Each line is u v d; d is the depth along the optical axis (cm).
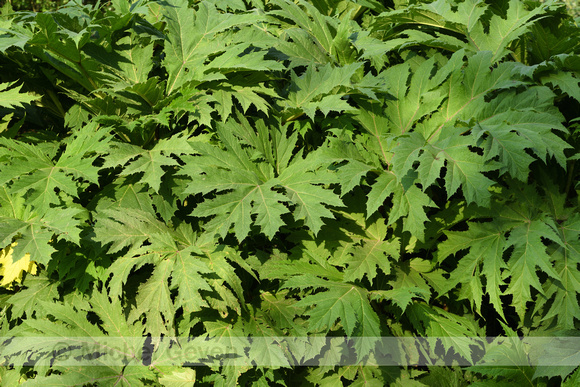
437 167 201
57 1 862
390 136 238
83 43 233
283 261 232
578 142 259
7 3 309
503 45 252
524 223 236
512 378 223
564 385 217
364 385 226
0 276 231
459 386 243
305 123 254
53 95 271
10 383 221
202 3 267
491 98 249
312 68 256
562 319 226
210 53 246
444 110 245
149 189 224
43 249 187
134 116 243
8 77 260
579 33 251
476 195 197
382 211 260
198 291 210
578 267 235
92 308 220
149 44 258
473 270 237
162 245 210
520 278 225
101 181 238
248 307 226
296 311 229
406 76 251
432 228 244
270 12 277
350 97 270
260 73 246
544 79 240
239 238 198
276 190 228
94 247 211
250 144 232
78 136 221
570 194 273
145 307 204
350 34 293
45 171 208
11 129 245
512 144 204
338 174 218
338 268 245
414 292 224
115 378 206
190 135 242
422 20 274
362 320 204
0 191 213
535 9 245
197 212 200
